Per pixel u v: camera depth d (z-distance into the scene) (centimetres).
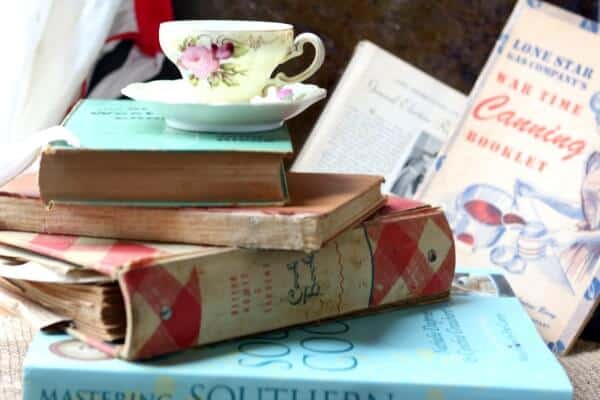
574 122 114
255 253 87
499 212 113
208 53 93
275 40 94
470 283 103
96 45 116
